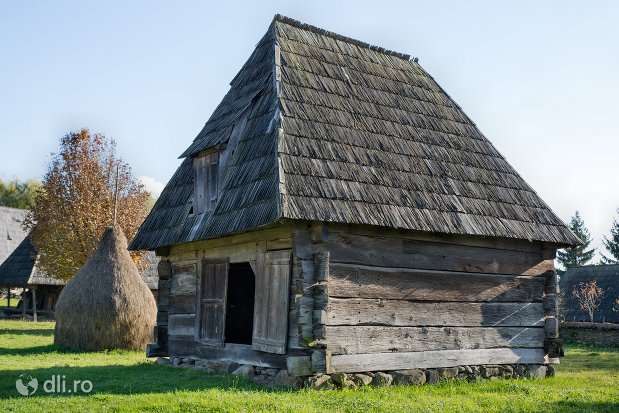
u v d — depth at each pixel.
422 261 11.13
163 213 13.73
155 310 16.80
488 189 12.73
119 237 17.17
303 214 9.45
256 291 10.90
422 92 14.58
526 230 12.26
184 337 12.88
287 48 12.98
